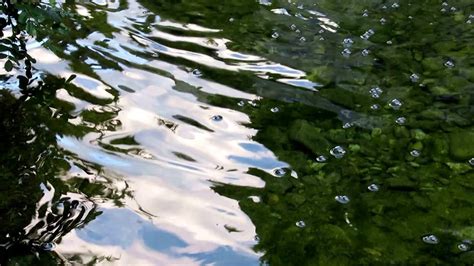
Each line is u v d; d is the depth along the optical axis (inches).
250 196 50.3
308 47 63.7
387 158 53.5
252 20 66.9
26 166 50.9
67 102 56.1
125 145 52.9
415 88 59.6
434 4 69.9
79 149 52.3
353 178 51.9
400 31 66.1
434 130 55.8
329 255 47.3
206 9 68.5
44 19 54.5
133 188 50.1
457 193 51.2
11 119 54.3
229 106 56.7
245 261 46.8
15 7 54.0
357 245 47.9
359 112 57.1
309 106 57.3
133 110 55.8
